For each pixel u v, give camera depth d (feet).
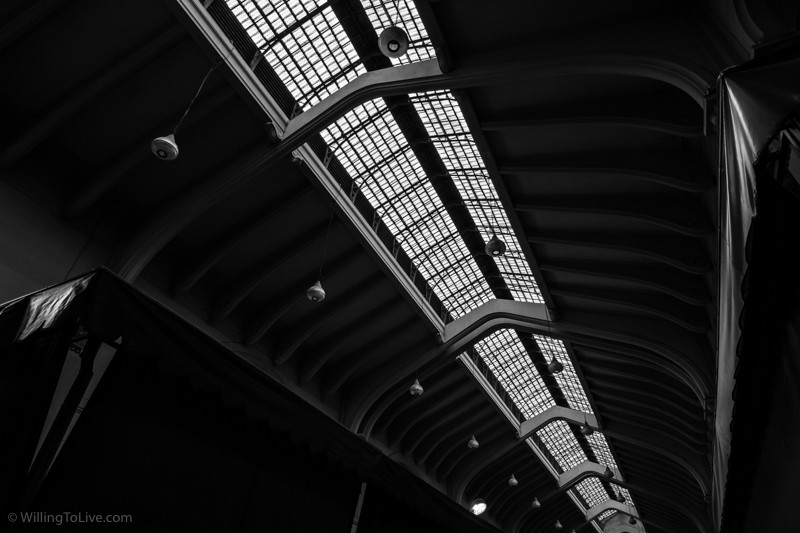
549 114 31.24
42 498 8.64
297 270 44.55
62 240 31.48
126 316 10.05
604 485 117.39
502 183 38.40
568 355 64.39
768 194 6.93
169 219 34.86
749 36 17.35
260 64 32.45
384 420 63.98
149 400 10.78
